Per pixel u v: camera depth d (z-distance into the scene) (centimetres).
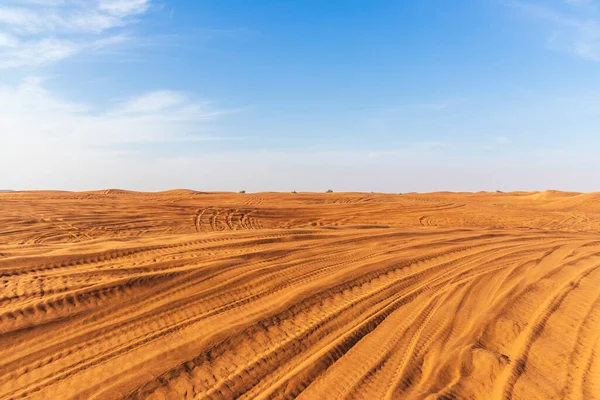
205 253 943
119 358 526
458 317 720
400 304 764
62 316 606
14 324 568
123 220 1730
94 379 481
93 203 2117
